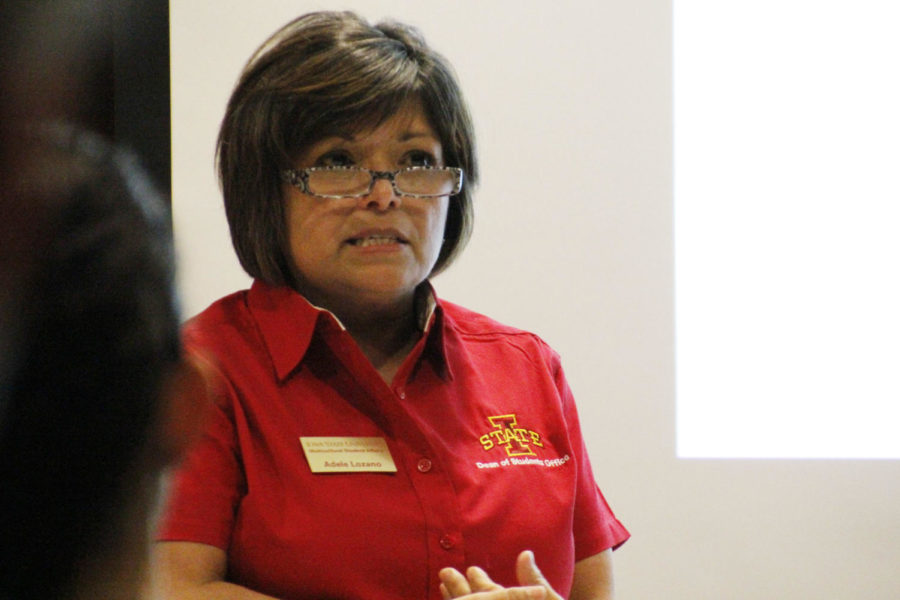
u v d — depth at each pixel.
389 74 4.79
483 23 9.35
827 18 9.40
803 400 9.41
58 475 1.58
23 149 1.64
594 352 9.41
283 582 4.49
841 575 9.36
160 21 8.45
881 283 9.38
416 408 5.01
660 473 9.40
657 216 9.37
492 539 4.81
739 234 9.41
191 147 8.83
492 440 5.10
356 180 4.84
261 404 4.73
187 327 1.74
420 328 5.24
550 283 9.40
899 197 9.37
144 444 1.65
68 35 4.72
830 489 9.38
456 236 5.44
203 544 4.39
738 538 9.38
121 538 1.64
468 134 5.18
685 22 9.35
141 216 1.65
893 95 9.31
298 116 4.80
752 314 9.41
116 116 7.89
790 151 9.40
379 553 4.55
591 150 9.38
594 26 9.34
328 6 9.15
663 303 9.37
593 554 5.51
